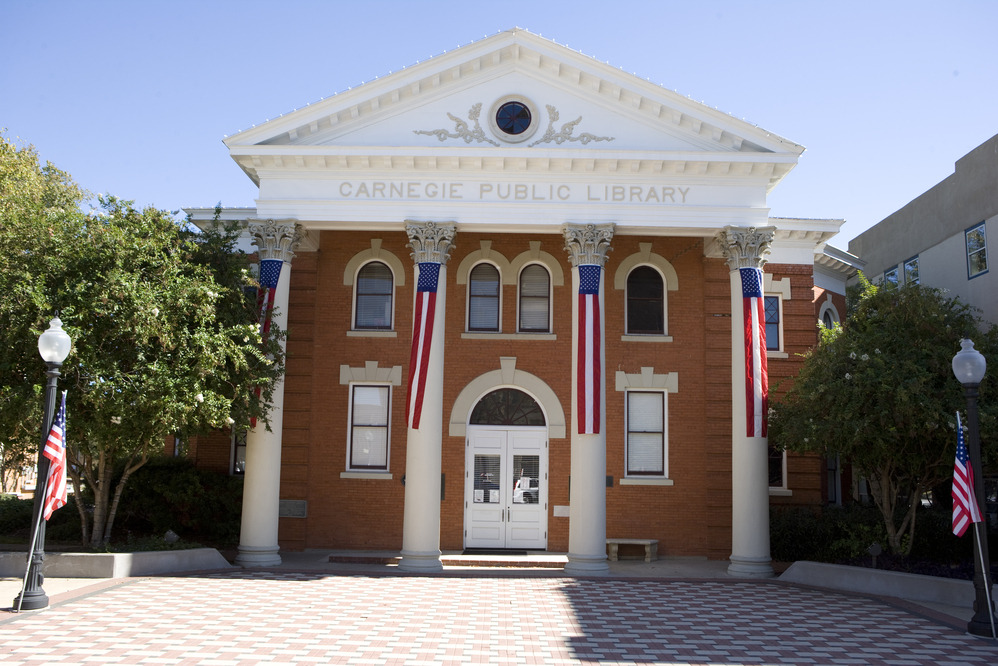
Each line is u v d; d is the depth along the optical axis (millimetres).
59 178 26500
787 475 20453
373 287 21047
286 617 11688
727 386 20312
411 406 17188
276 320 17812
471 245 21000
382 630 10992
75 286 14406
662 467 20312
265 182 18406
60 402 13695
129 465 16703
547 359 20453
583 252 17891
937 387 15727
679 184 18422
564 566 17703
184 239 17062
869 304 17375
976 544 11648
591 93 18594
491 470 20125
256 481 17406
